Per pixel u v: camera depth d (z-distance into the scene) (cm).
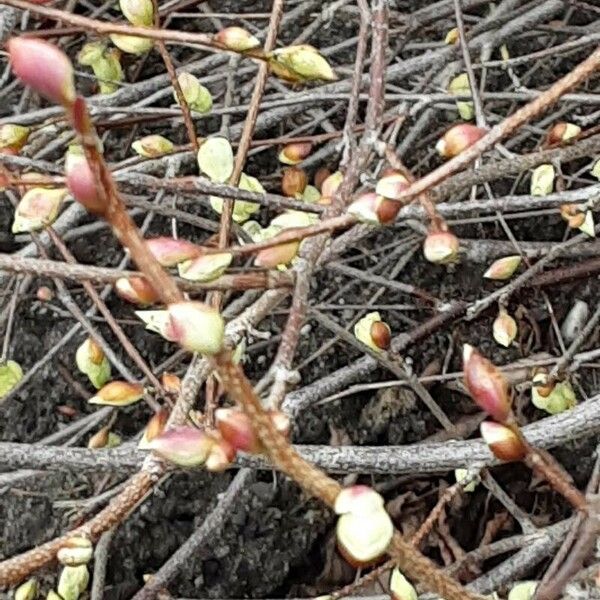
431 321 43
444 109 50
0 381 35
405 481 49
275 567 49
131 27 26
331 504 19
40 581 43
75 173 18
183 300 18
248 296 38
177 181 28
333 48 48
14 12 36
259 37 50
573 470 49
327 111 49
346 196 29
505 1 47
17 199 43
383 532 19
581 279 47
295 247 26
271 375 34
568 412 31
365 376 47
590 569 25
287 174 39
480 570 47
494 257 48
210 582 49
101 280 24
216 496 49
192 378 26
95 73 40
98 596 40
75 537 22
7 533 47
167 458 21
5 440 49
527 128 45
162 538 48
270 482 49
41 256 40
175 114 39
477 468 30
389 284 44
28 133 34
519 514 38
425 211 29
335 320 49
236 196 29
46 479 47
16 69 17
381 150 29
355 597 39
